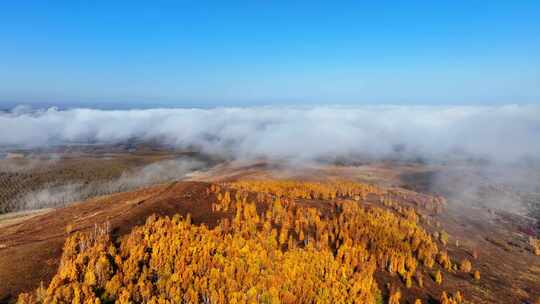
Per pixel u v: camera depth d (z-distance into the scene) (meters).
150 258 96.81
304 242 140.50
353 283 117.12
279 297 98.94
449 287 144.88
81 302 75.44
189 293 87.12
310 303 102.81
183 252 99.88
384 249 155.50
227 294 91.94
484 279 163.12
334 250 144.25
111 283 81.44
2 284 81.00
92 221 134.62
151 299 80.75
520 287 160.62
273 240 127.38
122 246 99.25
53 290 76.12
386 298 125.00
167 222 118.56
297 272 110.25
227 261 102.94
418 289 136.75
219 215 139.25
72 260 87.69
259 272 105.38
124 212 134.50
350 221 176.75
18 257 93.56
